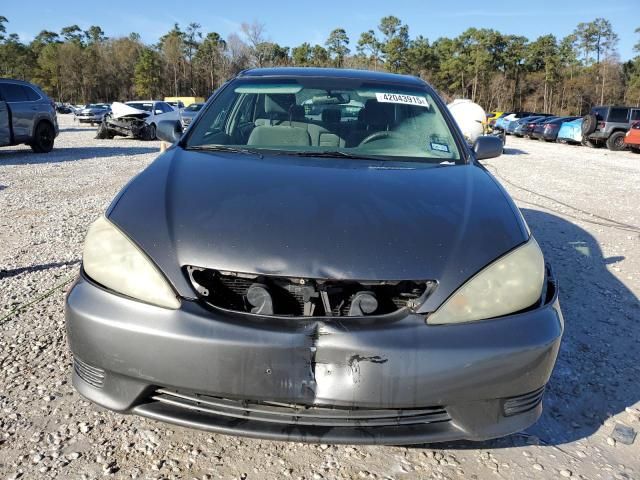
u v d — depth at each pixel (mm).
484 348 1708
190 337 1694
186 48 94312
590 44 83188
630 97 73000
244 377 1689
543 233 5738
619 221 6531
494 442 2191
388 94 3188
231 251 1802
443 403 1722
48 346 2793
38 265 4090
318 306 1780
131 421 2219
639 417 2398
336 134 2910
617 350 3047
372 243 1829
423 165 2623
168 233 1880
